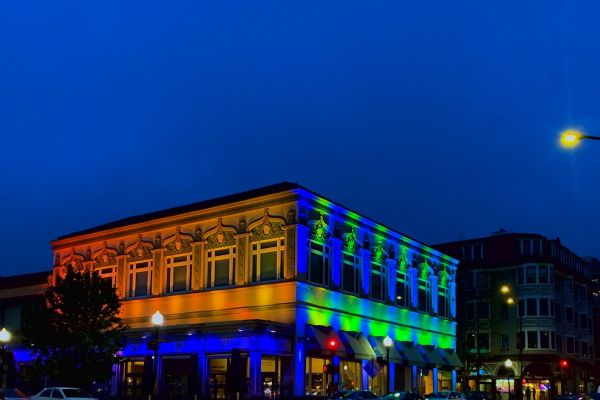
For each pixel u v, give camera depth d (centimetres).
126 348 4672
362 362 4950
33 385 4697
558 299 8169
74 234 5875
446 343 6362
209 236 4888
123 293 5275
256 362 4034
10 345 5266
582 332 8869
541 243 8150
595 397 4738
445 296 6506
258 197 4631
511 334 7806
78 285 4144
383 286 5434
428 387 5931
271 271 4522
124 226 5375
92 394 4747
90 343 4016
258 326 4075
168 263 5084
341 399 3912
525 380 7588
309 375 4466
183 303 4900
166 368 4484
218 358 4238
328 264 4756
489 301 8006
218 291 4722
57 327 4078
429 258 6259
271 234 4566
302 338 4359
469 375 7400
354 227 5103
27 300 6303
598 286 10850
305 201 4556
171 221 5097
